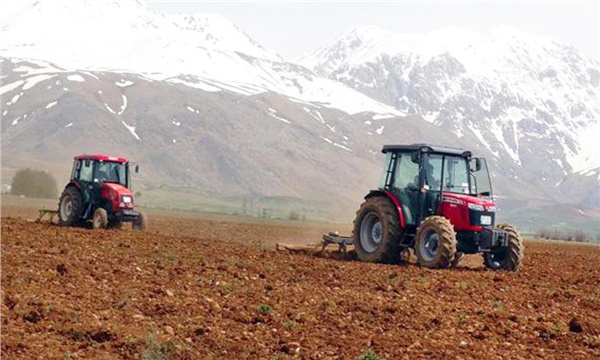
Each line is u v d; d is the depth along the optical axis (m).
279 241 35.62
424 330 13.23
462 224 21.73
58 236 24.55
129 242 24.12
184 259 20.12
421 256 21.62
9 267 16.58
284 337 12.20
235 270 18.48
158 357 10.88
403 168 22.75
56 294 14.13
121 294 14.46
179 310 13.42
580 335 13.43
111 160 31.73
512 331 13.42
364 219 23.11
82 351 10.98
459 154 22.48
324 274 18.84
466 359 11.48
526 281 20.14
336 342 12.02
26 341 11.14
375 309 14.58
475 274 20.73
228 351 11.39
